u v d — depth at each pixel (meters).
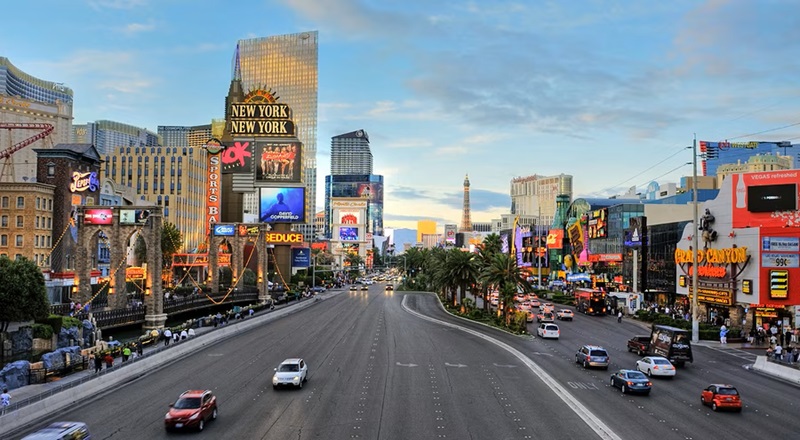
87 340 62.75
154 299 76.12
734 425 32.19
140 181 177.00
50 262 94.94
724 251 70.94
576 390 40.56
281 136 149.62
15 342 56.12
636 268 107.12
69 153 97.75
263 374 45.62
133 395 38.50
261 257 117.94
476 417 33.56
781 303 65.50
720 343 63.88
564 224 179.25
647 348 54.66
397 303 122.44
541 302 119.56
